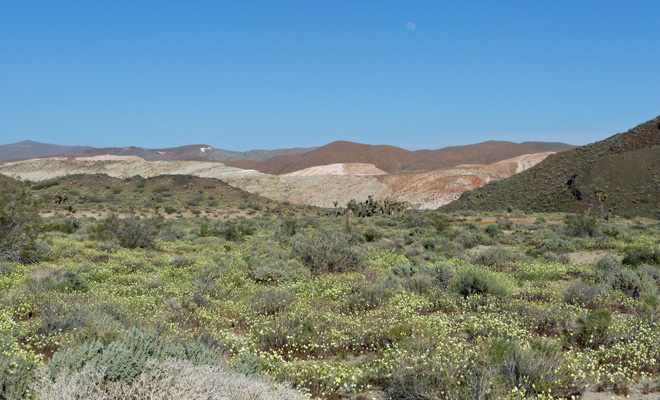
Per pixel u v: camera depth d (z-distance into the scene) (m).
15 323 7.99
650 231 40.84
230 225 37.84
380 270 17.69
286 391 5.24
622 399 6.12
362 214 78.19
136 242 26.48
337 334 8.35
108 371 4.93
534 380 6.19
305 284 13.92
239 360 6.21
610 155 110.62
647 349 7.66
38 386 4.82
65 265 16.94
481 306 11.09
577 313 10.34
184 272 17.16
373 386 6.61
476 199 119.38
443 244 29.47
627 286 13.50
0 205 18.08
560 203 99.38
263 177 185.25
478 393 5.64
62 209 71.88
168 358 5.37
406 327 8.52
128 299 10.66
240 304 11.20
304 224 49.22
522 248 29.75
